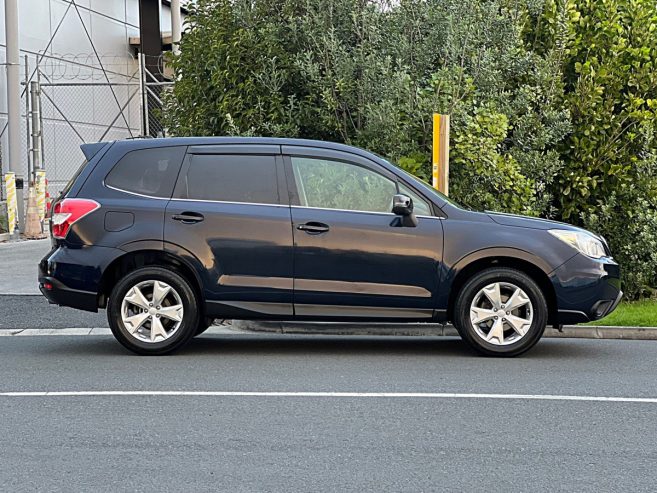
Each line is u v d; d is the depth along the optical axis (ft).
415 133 46.24
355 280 31.40
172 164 32.12
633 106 47.50
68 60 101.04
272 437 21.31
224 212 31.50
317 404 24.56
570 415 23.61
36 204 81.97
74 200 31.78
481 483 18.17
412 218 31.48
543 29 50.29
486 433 21.81
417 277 31.40
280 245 31.37
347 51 47.65
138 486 17.88
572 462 19.58
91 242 31.50
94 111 109.91
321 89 45.32
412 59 47.19
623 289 47.21
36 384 27.02
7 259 63.72
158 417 23.11
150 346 31.58
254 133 46.24
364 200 31.81
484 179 45.32
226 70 46.47
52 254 31.83
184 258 31.35
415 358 31.68
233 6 48.39
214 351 32.83
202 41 48.65
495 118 44.60
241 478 18.37
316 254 31.35
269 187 31.86
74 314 41.73
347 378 27.99
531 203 46.34
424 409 24.08
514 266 32.12
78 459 19.58
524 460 19.70
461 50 46.32
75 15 106.11
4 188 90.22
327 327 37.01
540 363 30.86
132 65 119.24
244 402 24.73
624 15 49.78
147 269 31.55
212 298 31.48
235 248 31.37
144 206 31.63
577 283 31.55
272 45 46.32
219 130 47.88
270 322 37.35
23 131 97.04
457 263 31.37
